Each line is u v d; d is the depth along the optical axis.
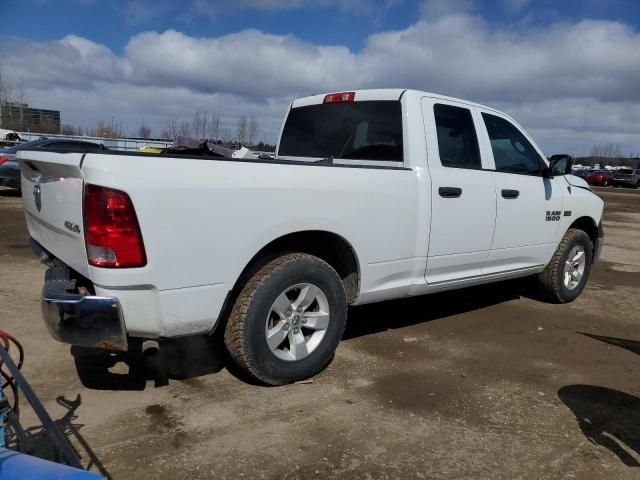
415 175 4.26
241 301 3.44
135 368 3.90
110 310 2.89
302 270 3.59
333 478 2.72
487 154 4.99
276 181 3.40
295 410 3.39
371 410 3.44
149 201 2.91
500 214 5.02
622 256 10.21
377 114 4.63
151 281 2.98
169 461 2.78
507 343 4.86
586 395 3.83
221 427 3.14
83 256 3.01
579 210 6.15
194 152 4.91
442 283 4.66
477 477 2.79
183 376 3.81
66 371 3.79
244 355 3.46
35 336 4.39
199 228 3.10
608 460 3.01
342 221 3.77
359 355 4.37
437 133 4.54
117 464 2.73
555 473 2.86
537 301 6.34
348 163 4.80
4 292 5.60
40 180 3.53
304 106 5.38
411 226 4.24
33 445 2.80
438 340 4.84
